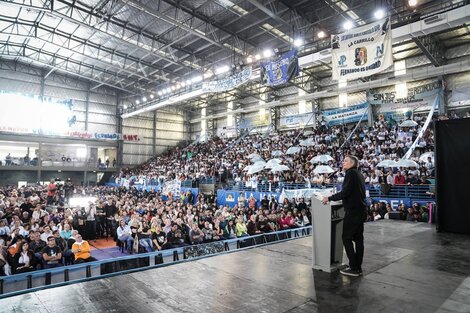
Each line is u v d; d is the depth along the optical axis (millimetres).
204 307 3059
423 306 3021
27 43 23828
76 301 3211
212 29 19062
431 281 3723
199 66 23828
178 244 9469
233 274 4090
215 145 32594
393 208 13211
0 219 9898
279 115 30391
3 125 26172
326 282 3744
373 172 15234
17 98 26844
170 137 39656
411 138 18094
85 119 32906
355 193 3932
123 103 35562
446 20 12406
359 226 3943
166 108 39375
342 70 11586
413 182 13414
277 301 3186
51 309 3006
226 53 22953
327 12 16891
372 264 4441
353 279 3834
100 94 34281
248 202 16391
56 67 27031
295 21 17625
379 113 23281
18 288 6062
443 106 20188
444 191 6707
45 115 28281
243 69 19625
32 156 32875
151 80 29219
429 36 18203
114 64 25812
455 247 5414
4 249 7637
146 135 37625
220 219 11031
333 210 4387
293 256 5043
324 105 26984
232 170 22500
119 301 3211
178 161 32406
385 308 2986
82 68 28594
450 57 19891
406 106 22000
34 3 17609
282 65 15625
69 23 19922
